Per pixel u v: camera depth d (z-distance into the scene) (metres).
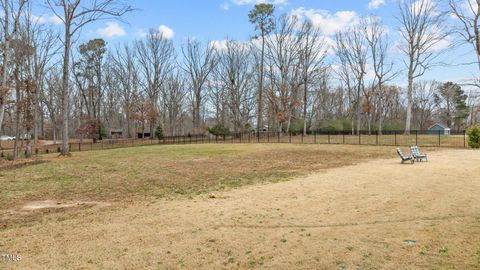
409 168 15.23
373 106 59.56
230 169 16.98
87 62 59.41
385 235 6.44
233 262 5.50
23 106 26.31
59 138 71.44
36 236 7.00
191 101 70.00
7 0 32.47
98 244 6.43
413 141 32.59
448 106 77.75
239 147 31.36
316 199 9.66
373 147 28.11
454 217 7.40
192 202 9.95
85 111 73.31
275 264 5.38
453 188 10.36
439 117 82.06
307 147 29.70
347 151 25.41
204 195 10.94
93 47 58.66
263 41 59.53
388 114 79.81
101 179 14.55
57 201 10.52
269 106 53.28
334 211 8.30
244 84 63.22
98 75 62.53
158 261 5.60
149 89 61.56
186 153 26.19
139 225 7.64
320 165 17.78
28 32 31.25
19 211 9.30
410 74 42.84
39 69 39.19
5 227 7.79
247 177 14.39
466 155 20.33
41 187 12.91
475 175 12.60
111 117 70.81
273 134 50.75
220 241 6.45
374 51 51.88
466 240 6.05
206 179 14.11
